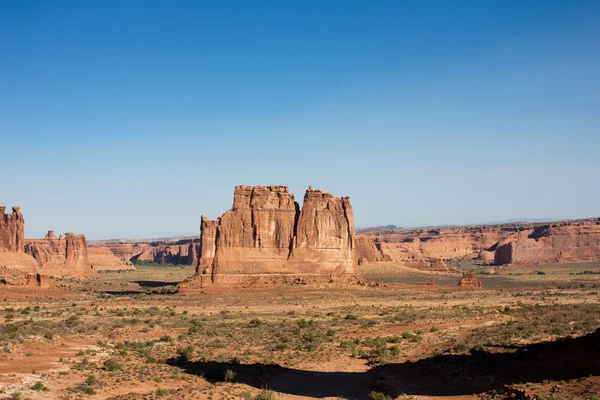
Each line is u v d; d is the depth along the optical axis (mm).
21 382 46719
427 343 74188
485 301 126688
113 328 82312
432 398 46781
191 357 63281
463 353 62594
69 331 75375
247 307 117625
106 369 54594
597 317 85938
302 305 120750
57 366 54156
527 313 98250
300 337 79625
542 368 47688
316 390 52031
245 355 67000
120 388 48375
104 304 122812
